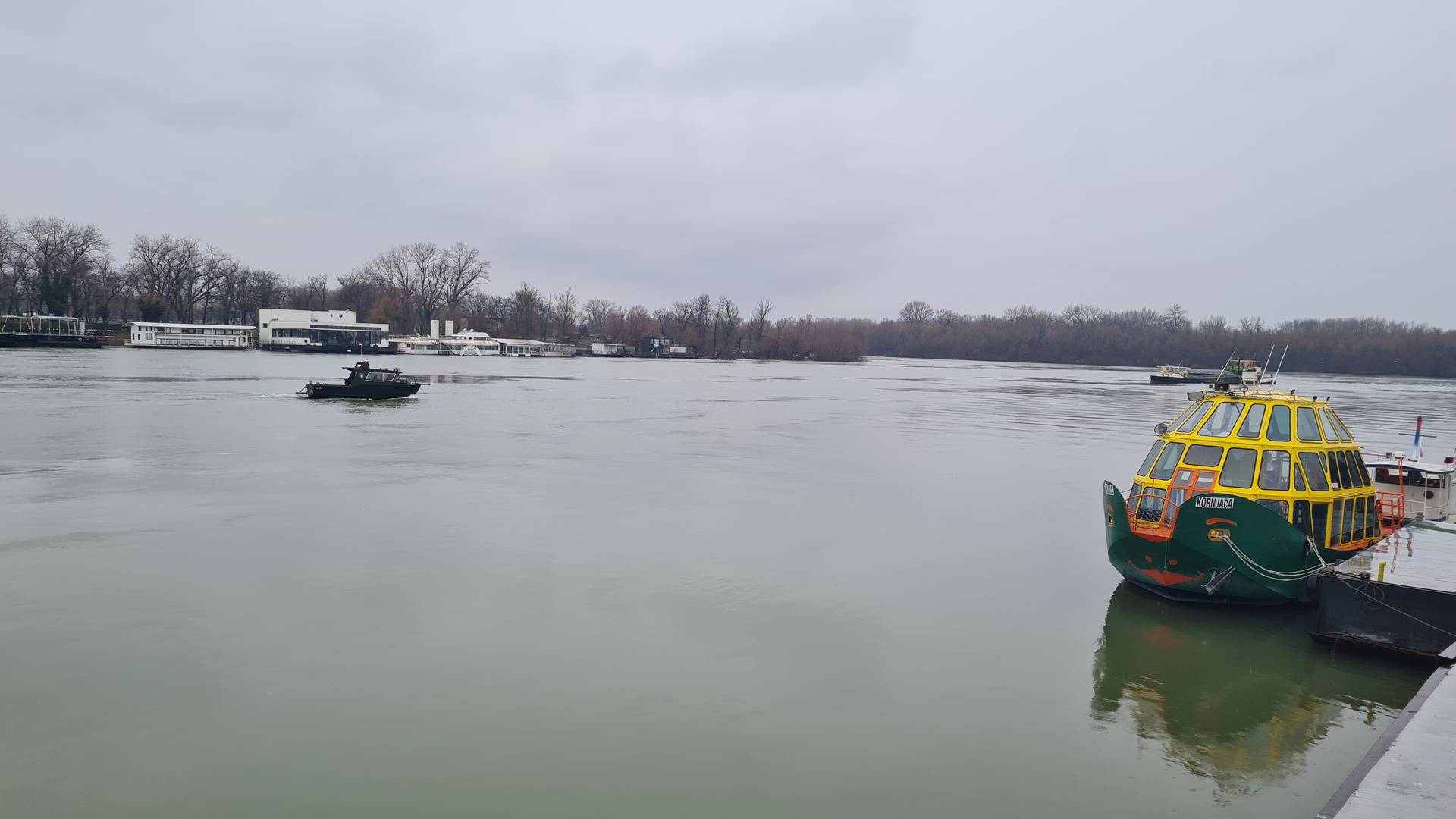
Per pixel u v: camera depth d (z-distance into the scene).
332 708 12.04
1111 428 52.38
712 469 32.84
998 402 75.50
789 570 19.17
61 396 56.72
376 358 139.75
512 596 16.89
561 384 88.00
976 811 9.97
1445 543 16.41
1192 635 15.55
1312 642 15.15
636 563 19.34
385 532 21.69
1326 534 16.55
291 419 47.28
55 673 12.98
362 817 9.53
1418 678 13.78
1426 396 98.75
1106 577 19.17
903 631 15.56
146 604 16.08
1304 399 17.14
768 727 11.83
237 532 21.45
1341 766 11.15
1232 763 11.18
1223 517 15.78
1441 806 7.92
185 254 168.12
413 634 14.80
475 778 10.37
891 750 11.31
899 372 152.00
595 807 9.84
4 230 147.62
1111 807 10.12
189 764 10.59
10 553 19.36
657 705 12.36
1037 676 13.70
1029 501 27.88
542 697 12.53
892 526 23.86
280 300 193.12
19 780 10.17
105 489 26.66
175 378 76.62
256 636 14.58
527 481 29.38
